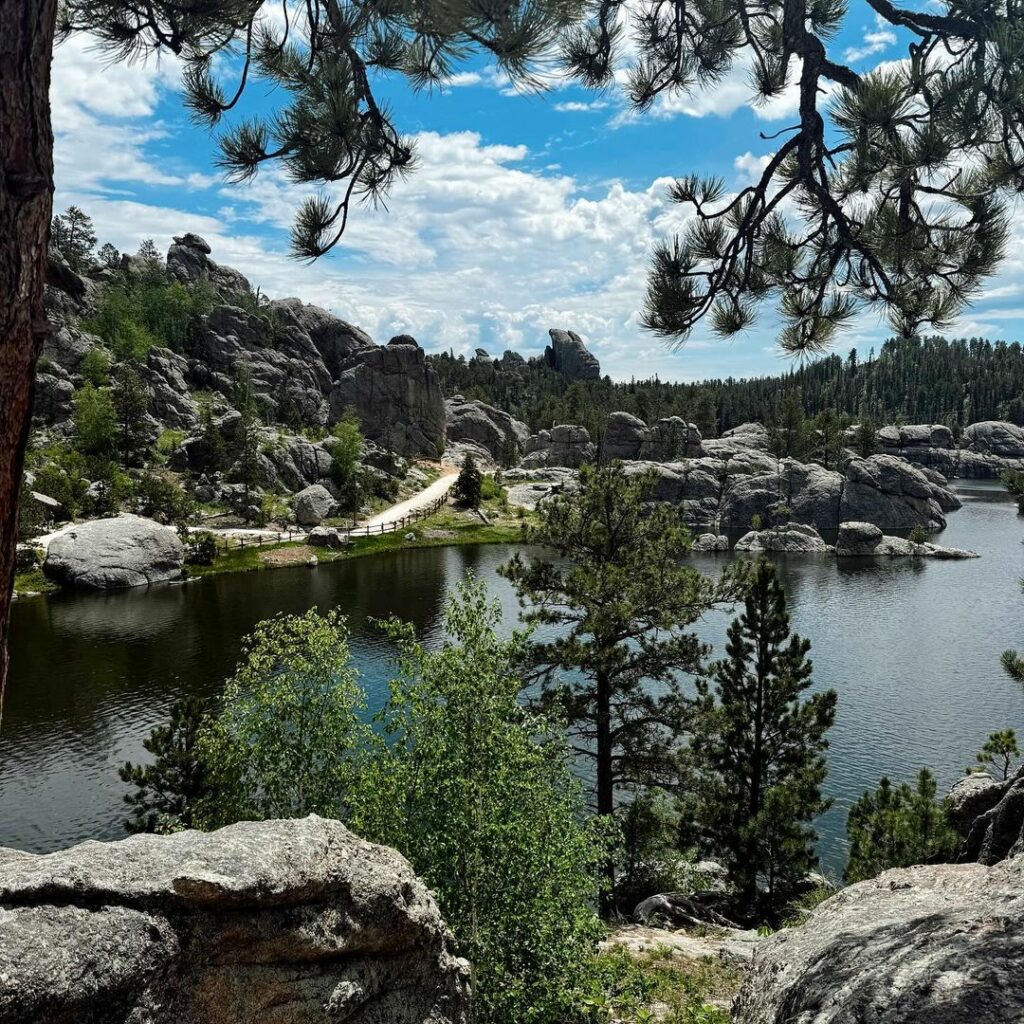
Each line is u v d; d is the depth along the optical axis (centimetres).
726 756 2131
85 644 5131
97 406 9738
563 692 2095
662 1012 1113
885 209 643
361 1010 727
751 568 2158
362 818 1226
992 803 1667
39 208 400
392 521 10075
